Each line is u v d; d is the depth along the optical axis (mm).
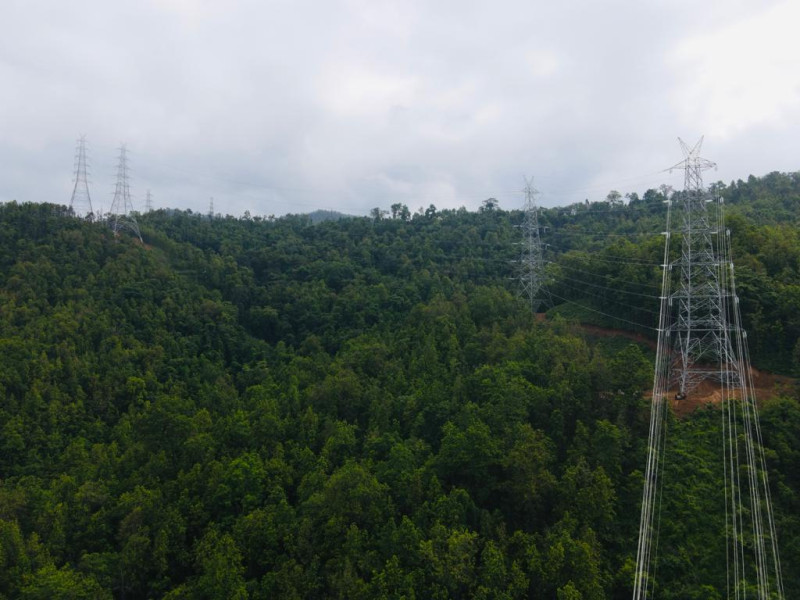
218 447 57656
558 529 44000
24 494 51406
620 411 55469
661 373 64250
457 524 45094
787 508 47312
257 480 51094
